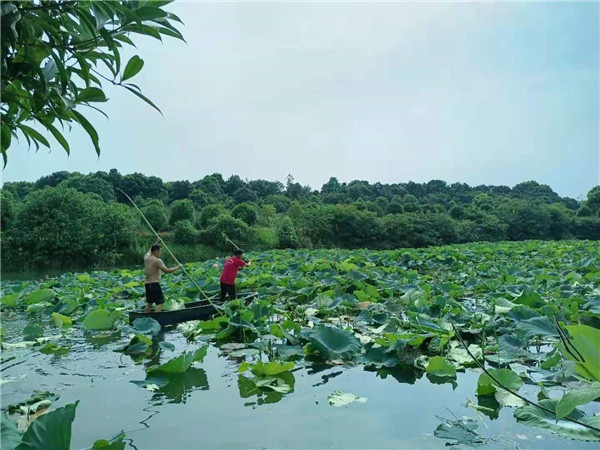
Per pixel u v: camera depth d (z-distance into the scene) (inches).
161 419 154.6
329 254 871.7
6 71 78.6
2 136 85.7
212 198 2185.0
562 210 2253.9
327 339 227.9
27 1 76.1
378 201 2583.7
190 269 655.1
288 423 147.6
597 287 358.0
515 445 128.1
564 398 63.7
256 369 194.5
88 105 87.0
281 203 2346.2
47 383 198.2
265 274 496.7
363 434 137.7
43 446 96.3
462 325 258.1
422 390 177.0
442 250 846.5
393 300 335.9
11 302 413.4
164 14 82.0
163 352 253.6
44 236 1141.7
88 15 78.3
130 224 1284.4
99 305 380.5
